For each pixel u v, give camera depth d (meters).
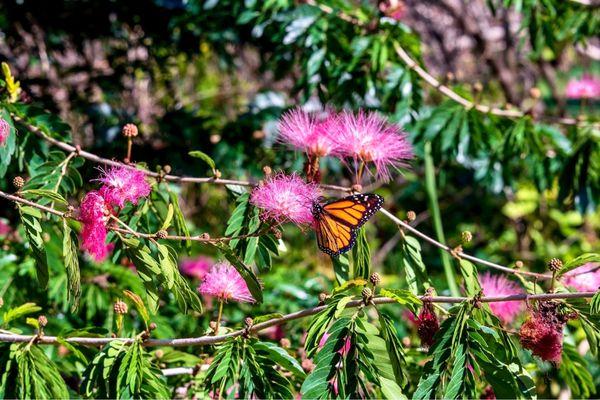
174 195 2.99
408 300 2.49
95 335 2.92
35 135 3.30
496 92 8.74
